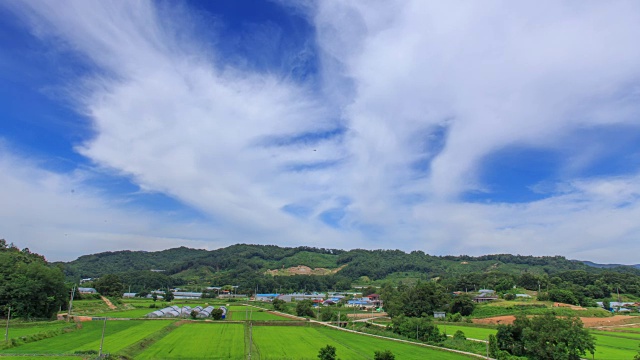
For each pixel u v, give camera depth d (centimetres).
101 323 9869
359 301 19575
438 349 7762
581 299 15962
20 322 9056
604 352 7425
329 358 5847
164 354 6181
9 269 10175
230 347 6950
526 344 6838
